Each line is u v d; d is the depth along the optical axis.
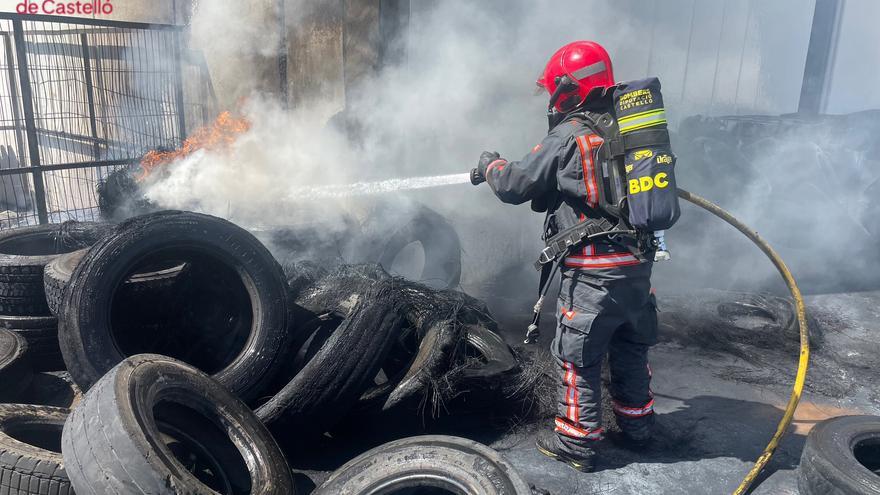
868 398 4.06
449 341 3.55
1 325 4.10
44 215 6.17
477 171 3.38
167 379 2.73
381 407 3.40
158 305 3.87
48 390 3.98
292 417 3.19
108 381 2.51
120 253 3.33
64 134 9.00
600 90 2.98
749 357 4.54
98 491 2.28
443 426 3.52
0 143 9.77
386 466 2.81
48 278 3.85
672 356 4.60
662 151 2.78
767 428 3.68
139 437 2.32
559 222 3.09
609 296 2.96
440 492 2.93
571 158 2.91
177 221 3.46
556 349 3.19
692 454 3.42
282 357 3.59
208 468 3.00
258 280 3.58
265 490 2.63
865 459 3.18
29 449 2.64
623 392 3.37
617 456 3.40
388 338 3.45
